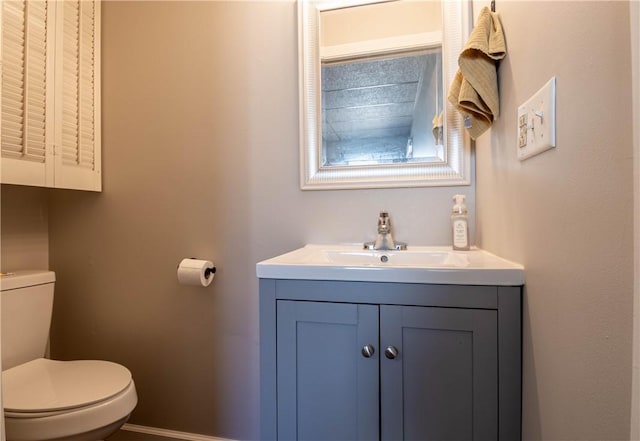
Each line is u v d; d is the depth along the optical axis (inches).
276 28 53.1
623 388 16.1
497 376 28.6
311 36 51.4
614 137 16.6
